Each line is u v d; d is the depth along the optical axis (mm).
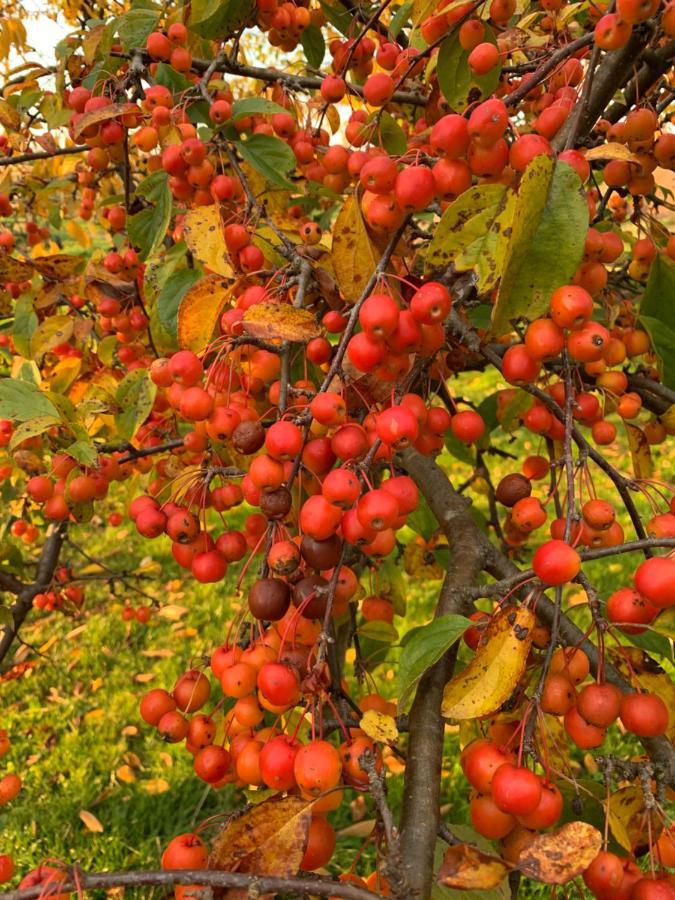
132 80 490
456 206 281
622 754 902
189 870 253
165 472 552
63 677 1164
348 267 325
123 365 632
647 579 266
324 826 286
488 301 417
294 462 302
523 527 356
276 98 557
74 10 783
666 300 449
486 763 268
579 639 324
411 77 474
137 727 1049
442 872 244
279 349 337
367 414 344
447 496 420
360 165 375
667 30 306
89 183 804
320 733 277
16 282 616
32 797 924
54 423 424
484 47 311
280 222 446
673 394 495
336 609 328
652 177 375
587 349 278
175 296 476
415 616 1204
